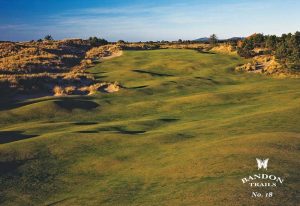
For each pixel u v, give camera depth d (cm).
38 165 2636
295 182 2088
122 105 4934
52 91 5512
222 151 2597
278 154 2495
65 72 7638
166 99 5356
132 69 7925
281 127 3316
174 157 2638
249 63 8331
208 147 2727
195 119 4066
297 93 5128
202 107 4725
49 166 2630
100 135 3225
